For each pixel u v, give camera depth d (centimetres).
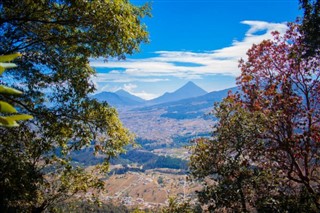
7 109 121
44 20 1245
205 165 1579
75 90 1461
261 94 1706
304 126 1591
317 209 1304
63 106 1443
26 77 1391
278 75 1727
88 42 1334
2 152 1261
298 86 1691
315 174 1661
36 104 1459
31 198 1378
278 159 1611
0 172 1202
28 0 1162
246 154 1527
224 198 1355
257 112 1502
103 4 1191
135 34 1316
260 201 1333
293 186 1584
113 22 1207
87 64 1550
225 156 1519
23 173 1278
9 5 1145
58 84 1468
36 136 1427
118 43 1314
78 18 1221
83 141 1448
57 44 1377
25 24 1303
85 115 1467
